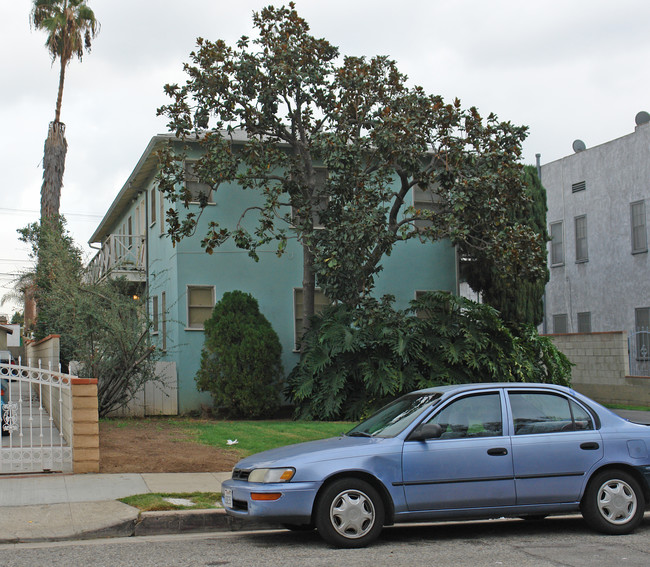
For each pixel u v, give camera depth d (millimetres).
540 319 22719
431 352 19156
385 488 7605
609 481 8078
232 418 19734
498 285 22094
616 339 22578
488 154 18531
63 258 18188
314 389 19000
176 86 18797
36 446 12688
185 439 14250
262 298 21656
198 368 20719
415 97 19094
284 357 21672
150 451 12805
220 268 21391
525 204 19359
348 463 7570
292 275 21984
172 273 21469
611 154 28969
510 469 7824
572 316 30688
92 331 16906
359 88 18797
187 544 7887
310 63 18641
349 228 17312
